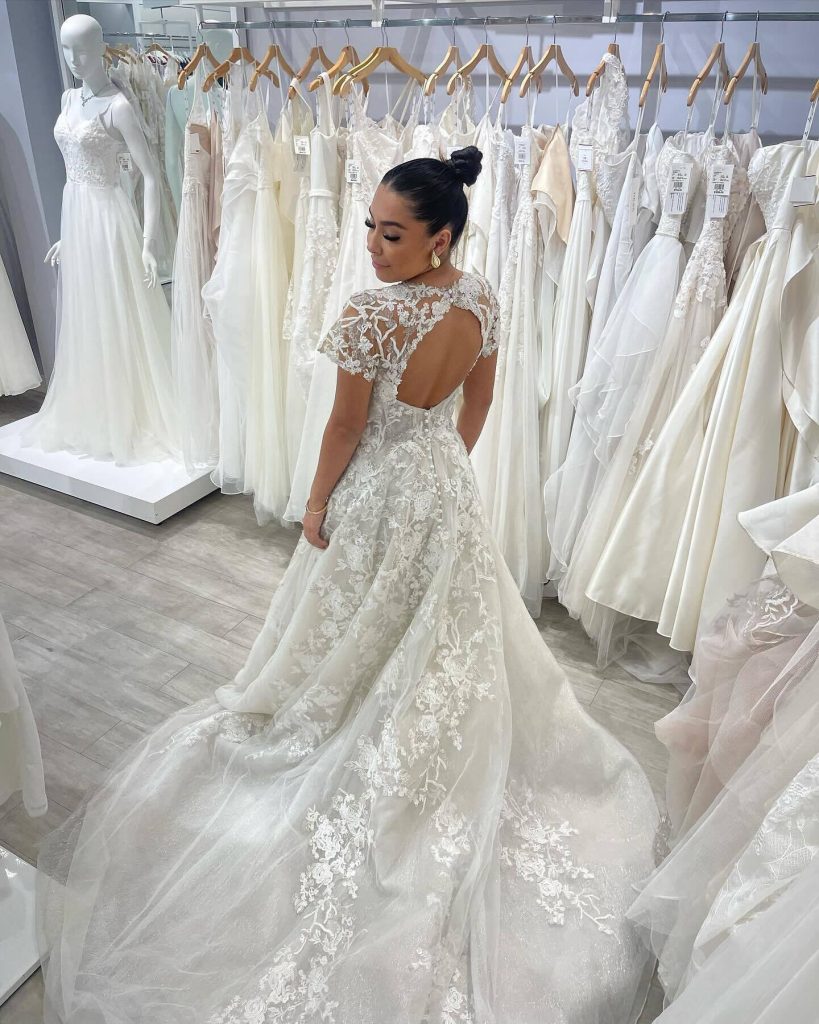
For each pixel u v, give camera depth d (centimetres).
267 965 155
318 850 172
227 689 217
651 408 235
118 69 315
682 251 229
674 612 238
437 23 238
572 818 192
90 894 171
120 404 342
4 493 349
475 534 179
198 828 185
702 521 226
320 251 274
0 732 169
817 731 136
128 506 329
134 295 335
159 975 155
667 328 227
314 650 191
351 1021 146
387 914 160
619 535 241
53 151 371
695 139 226
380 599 177
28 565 299
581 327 250
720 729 163
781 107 238
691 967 141
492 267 252
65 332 346
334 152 268
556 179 237
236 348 297
